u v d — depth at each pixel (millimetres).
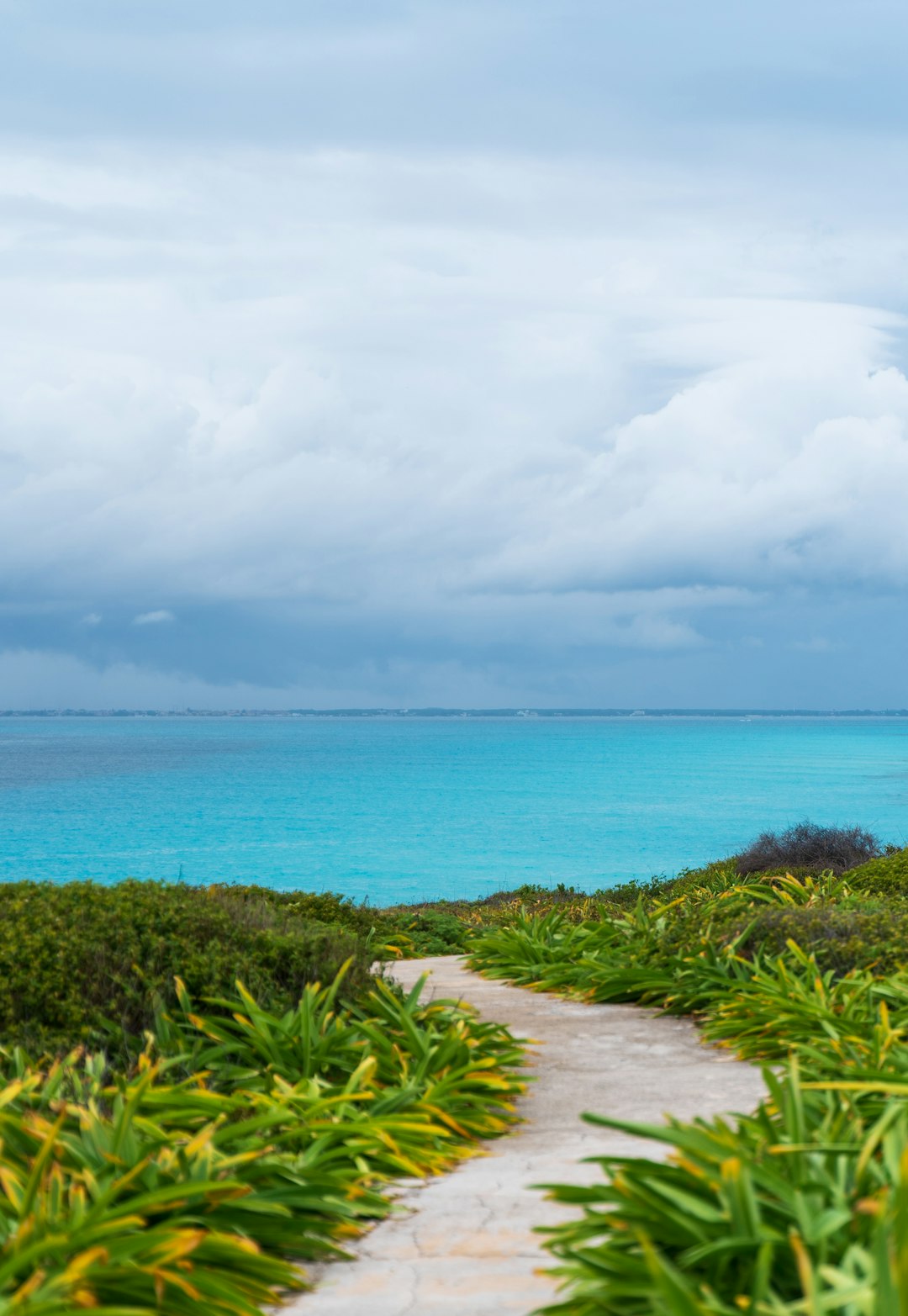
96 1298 4031
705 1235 3977
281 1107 6230
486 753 169250
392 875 42469
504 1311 4262
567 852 49156
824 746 199500
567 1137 6781
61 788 93625
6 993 7715
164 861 46062
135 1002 8109
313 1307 4359
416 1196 5695
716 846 51094
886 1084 5598
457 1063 7746
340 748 195000
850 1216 3900
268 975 8828
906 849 17234
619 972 11320
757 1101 7277
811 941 10594
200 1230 4715
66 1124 5852
